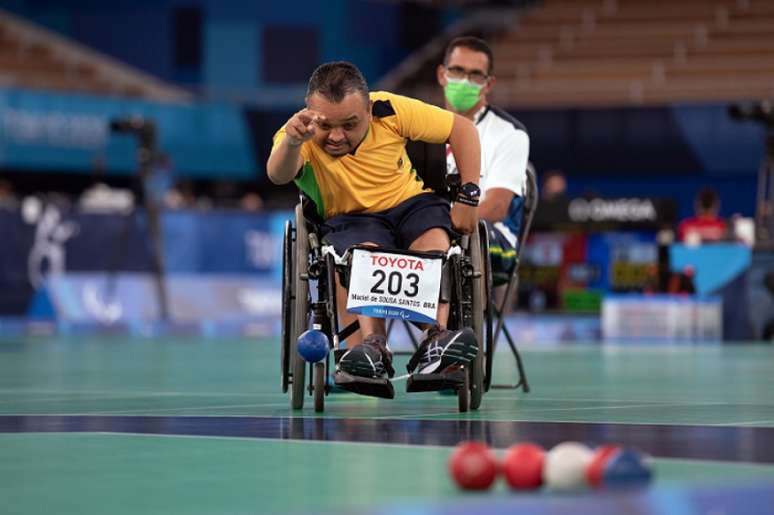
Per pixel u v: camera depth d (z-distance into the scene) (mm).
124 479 9430
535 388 20516
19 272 45688
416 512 7211
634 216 48188
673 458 10398
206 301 48281
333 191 15789
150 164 46875
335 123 15062
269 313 49656
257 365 27641
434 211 15688
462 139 15617
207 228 48562
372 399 17719
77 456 10820
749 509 7828
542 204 49188
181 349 34625
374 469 9820
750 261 40406
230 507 8117
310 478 9352
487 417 14539
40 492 8836
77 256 46750
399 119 15656
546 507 7254
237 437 12219
